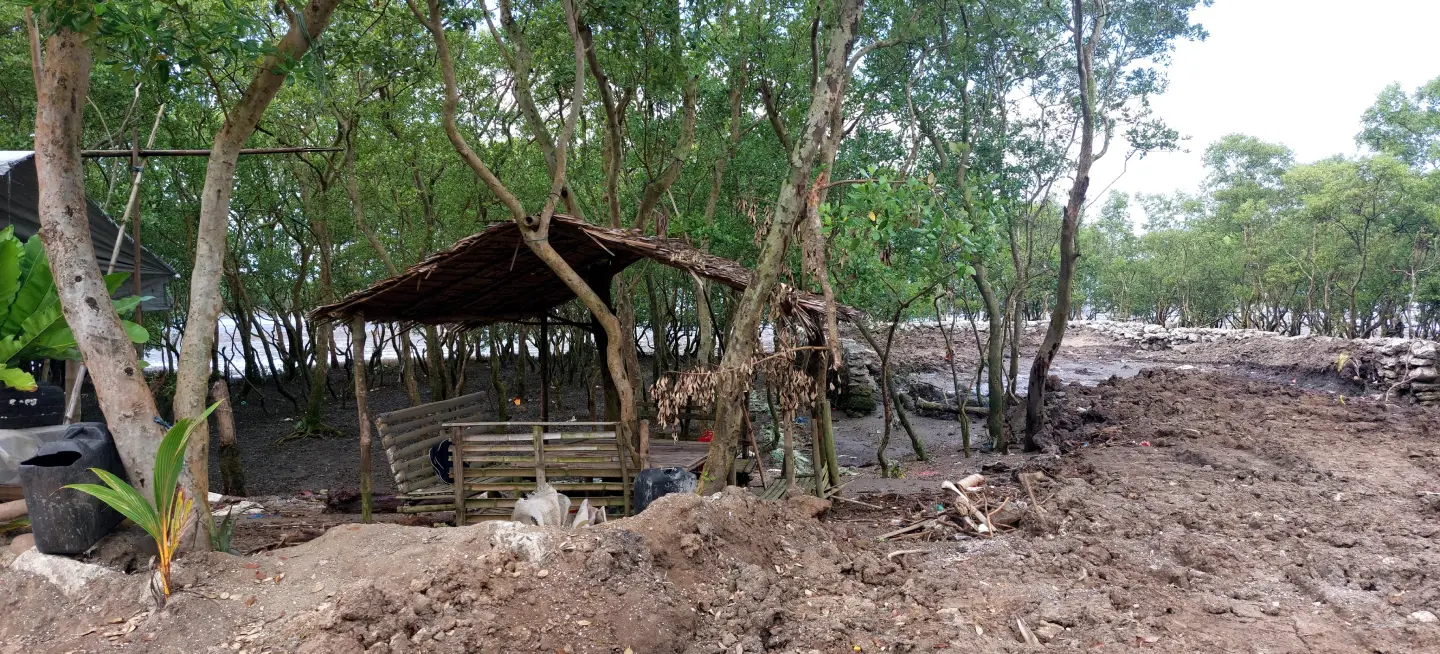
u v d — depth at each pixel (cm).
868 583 512
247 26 502
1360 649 424
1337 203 2548
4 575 423
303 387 1858
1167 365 2430
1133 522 658
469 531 461
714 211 1312
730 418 644
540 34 998
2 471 535
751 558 509
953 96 1299
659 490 616
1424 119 2750
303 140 1363
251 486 1216
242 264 1936
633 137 1318
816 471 787
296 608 396
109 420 461
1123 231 4212
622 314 1266
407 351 1358
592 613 392
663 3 877
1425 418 1185
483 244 744
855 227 750
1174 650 417
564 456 678
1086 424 1341
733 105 1245
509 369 2619
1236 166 3497
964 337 3000
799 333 786
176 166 1406
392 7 1031
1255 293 3294
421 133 1295
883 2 998
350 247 1817
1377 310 3359
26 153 800
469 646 362
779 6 1134
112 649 363
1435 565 551
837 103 650
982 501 734
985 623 449
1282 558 579
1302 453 959
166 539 402
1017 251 1397
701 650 399
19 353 575
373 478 1250
